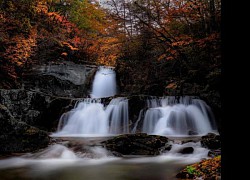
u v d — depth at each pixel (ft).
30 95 44.34
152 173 19.22
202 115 41.83
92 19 86.38
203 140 26.94
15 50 46.34
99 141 31.45
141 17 57.77
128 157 25.73
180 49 51.93
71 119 46.09
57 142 30.66
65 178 18.39
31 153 26.86
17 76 52.60
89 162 23.88
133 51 66.39
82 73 68.18
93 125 45.83
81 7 83.15
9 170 21.06
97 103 48.85
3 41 44.98
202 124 41.24
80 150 27.20
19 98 42.98
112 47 75.92
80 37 79.36
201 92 45.55
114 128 44.68
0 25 45.75
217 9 50.31
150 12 55.77
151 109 42.88
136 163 23.09
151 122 42.29
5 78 48.62
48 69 61.87
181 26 56.24
